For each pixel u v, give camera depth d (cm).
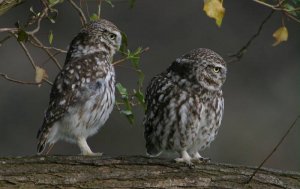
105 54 1170
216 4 1065
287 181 1053
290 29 2125
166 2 2088
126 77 1964
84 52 1165
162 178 1034
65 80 1132
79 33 1182
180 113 1120
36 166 1020
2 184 1007
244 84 2092
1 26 2012
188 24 2086
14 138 1975
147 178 1031
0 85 1980
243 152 2030
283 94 2100
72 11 2030
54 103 1126
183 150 1141
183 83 1126
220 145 2023
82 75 1133
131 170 1031
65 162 1025
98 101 1132
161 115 1128
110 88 1148
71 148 1947
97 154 1123
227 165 1052
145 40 2062
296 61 2125
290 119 2073
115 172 1027
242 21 2108
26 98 1989
